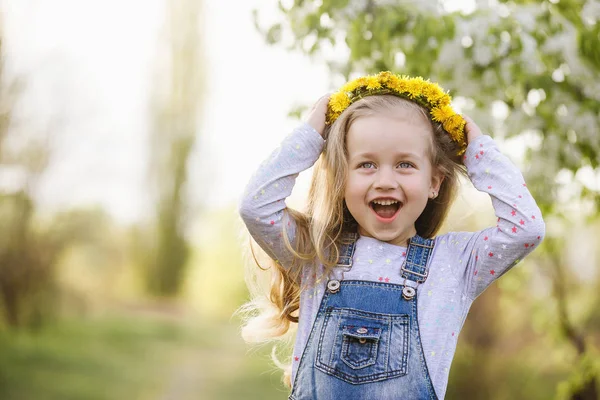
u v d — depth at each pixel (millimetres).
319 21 2859
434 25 2680
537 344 6586
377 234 1711
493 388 6602
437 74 2809
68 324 11195
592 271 6094
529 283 4668
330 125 1818
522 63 2764
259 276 1985
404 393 1597
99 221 11742
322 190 1798
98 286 13430
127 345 11094
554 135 2984
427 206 1898
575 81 2895
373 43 2807
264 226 1732
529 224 1660
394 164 1699
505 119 2941
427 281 1686
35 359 8797
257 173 1747
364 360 1613
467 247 1732
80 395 7621
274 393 8758
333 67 2943
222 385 9039
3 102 8641
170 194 21875
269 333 1966
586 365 4336
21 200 9602
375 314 1650
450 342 1653
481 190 1745
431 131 1759
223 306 19094
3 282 9625
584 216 3748
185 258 21672
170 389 8609
